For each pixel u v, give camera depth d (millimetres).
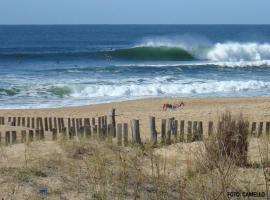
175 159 13414
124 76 50438
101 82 45188
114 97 39188
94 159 13133
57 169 12531
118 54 73500
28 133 18250
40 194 10406
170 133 17141
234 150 12602
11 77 49219
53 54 70500
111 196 10375
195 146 15055
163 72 54562
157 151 15172
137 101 35531
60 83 43688
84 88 40938
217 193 9711
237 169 11945
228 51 75250
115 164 13039
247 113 25828
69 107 33125
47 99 37688
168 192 10484
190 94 40719
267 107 28609
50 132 21125
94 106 33406
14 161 13547
